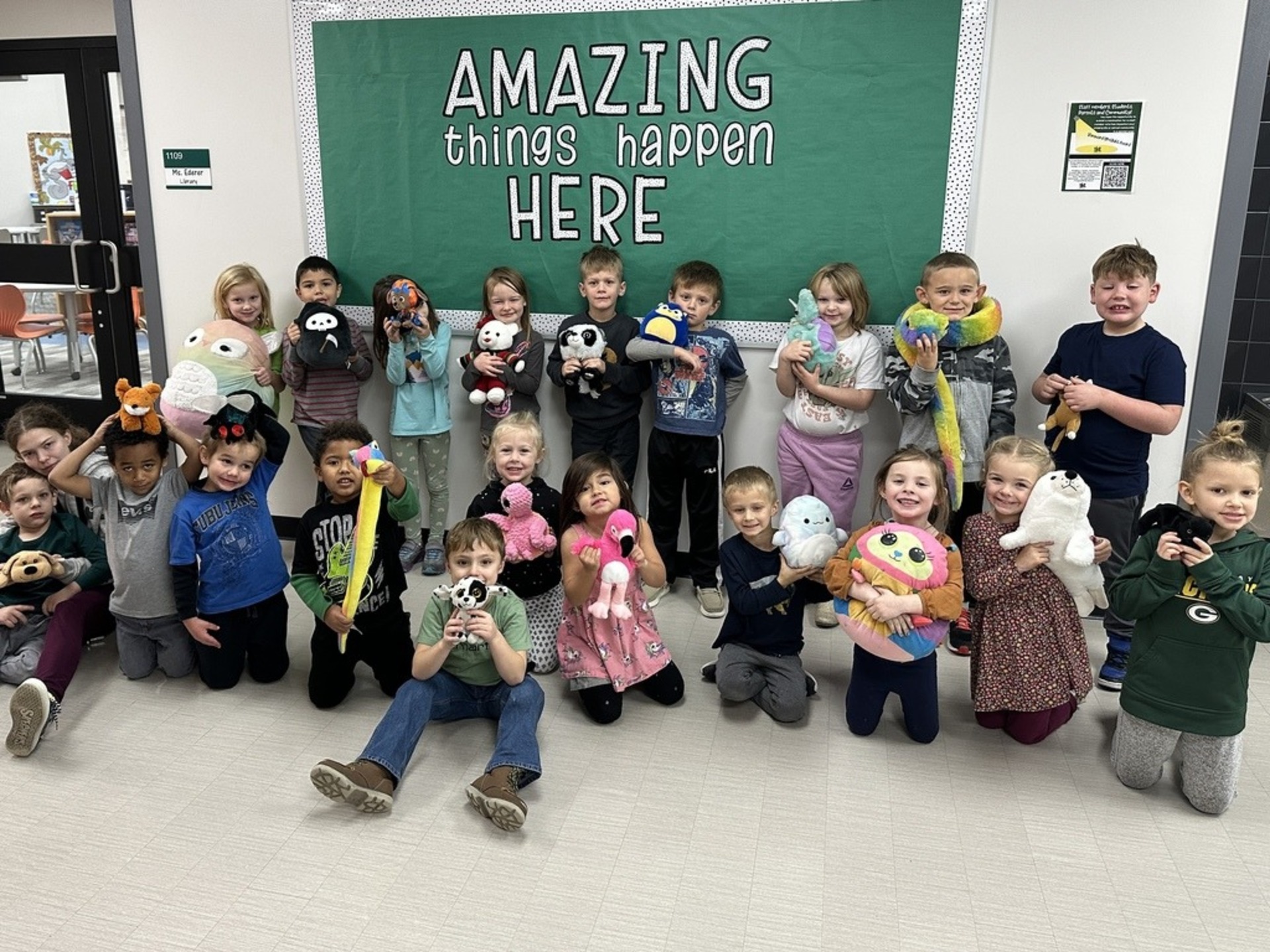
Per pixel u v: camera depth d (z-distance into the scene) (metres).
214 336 2.92
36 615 2.40
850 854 1.77
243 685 2.40
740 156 2.75
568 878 1.70
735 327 2.88
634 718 2.25
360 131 3.01
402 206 3.04
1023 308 2.67
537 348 2.94
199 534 2.25
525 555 2.35
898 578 1.99
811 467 2.74
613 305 2.87
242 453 2.24
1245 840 1.82
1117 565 2.43
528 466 2.44
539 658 2.47
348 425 2.23
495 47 2.84
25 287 4.46
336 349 2.92
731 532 3.04
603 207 2.88
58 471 2.27
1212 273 2.52
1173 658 1.83
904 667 2.07
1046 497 1.99
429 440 3.08
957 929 1.59
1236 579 1.73
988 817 1.88
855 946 1.54
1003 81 2.54
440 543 3.16
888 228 2.70
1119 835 1.83
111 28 4.05
